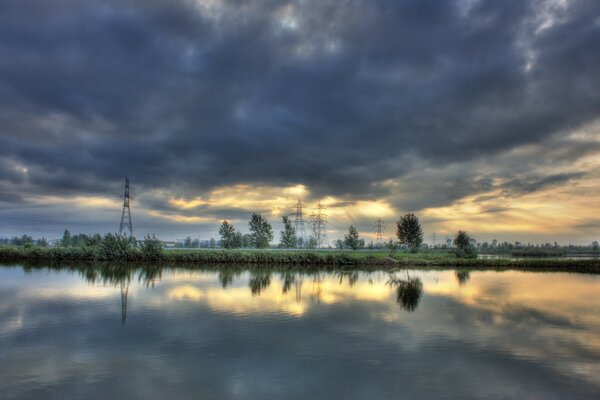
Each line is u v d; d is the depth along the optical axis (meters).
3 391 11.23
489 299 28.78
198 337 17.09
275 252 70.00
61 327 18.84
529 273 54.19
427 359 14.32
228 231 93.50
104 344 15.99
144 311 22.86
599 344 16.56
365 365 13.60
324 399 10.86
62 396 10.91
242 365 13.53
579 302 27.50
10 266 56.16
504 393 11.45
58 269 51.69
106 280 39.03
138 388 11.48
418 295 30.77
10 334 17.48
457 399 10.97
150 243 70.31
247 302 26.31
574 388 11.87
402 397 11.02
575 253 120.19
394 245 84.12
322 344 16.09
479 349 15.67
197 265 62.81
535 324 20.27
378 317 21.75
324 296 29.64
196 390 11.37
